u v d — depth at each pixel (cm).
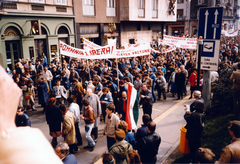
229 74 762
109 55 884
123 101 680
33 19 1545
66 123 587
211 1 862
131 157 367
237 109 641
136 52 1009
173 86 1163
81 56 907
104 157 358
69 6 1811
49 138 725
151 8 2694
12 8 1402
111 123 554
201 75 1080
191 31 5238
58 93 937
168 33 5475
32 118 909
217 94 743
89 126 634
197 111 480
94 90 891
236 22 4100
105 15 2208
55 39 1728
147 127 433
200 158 317
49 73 1184
